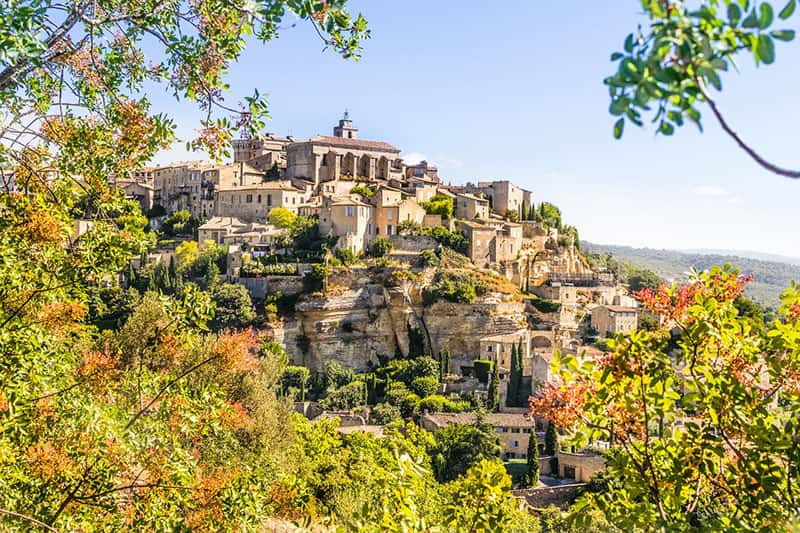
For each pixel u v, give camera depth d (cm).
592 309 14512
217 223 15888
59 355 1759
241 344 2033
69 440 1612
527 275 15600
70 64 1524
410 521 1306
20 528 1410
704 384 1271
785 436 1163
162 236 17250
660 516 1216
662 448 1345
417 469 1375
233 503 1755
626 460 1305
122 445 1528
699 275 1434
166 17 1473
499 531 1404
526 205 18812
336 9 1112
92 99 1571
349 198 15038
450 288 13612
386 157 18662
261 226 15500
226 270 14338
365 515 1358
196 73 1530
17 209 1579
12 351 1468
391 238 14700
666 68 564
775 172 543
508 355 12775
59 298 1641
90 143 1664
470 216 16175
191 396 1808
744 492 1244
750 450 1211
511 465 8819
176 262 14975
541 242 16775
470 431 8662
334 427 7238
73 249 1658
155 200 19275
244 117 1609
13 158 1556
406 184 17575
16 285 1523
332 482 4188
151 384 1747
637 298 1447
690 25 569
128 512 1630
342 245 14200
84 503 1565
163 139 1662
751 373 1341
